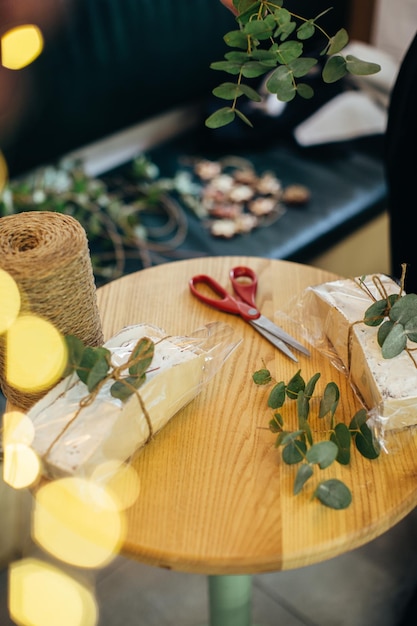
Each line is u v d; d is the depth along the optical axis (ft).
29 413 1.97
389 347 2.00
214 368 2.31
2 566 3.77
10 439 1.92
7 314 1.89
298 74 2.10
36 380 2.05
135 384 1.94
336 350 2.37
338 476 1.97
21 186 4.59
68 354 1.92
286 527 1.83
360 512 1.86
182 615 3.68
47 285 1.88
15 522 3.62
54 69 4.54
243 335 2.50
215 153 5.41
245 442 2.08
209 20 5.29
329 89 5.47
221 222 4.62
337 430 1.99
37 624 3.49
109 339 2.29
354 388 2.26
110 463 1.93
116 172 5.23
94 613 3.67
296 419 2.15
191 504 1.90
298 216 4.72
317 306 2.44
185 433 2.11
